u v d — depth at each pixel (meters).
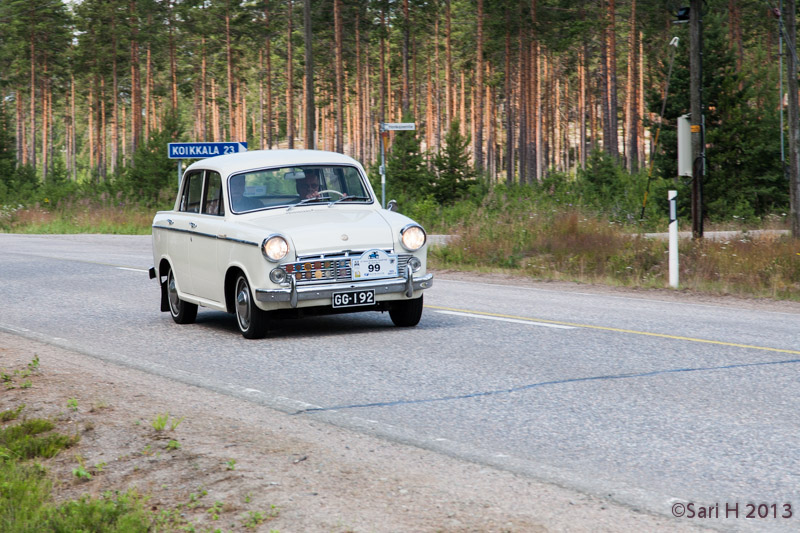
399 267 9.39
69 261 20.23
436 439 5.48
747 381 6.96
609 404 6.29
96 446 5.42
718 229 26.27
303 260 8.99
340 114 62.44
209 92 99.44
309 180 10.18
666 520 4.06
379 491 4.48
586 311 11.30
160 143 42.66
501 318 10.63
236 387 7.06
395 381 7.17
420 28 69.81
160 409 6.32
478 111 55.09
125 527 4.01
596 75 80.50
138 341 9.50
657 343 8.75
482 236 19.84
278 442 5.42
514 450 5.22
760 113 29.67
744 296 13.00
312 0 64.81
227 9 72.88
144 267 18.73
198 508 4.34
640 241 17.62
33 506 4.37
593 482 4.62
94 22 79.69
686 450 5.17
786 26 18.80
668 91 29.27
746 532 3.92
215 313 11.82
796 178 18.05
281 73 99.62
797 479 4.62
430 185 37.25
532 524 4.00
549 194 35.97
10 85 90.62
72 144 101.25
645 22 56.50
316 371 7.64
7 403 6.57
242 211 9.77
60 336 9.96
